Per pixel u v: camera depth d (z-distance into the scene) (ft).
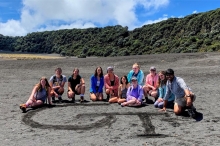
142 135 18.72
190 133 18.85
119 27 350.23
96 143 17.24
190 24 255.70
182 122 21.62
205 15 250.16
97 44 337.11
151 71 29.48
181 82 22.53
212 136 18.10
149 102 29.76
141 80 29.63
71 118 23.67
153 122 21.80
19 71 74.95
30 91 41.29
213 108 26.35
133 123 21.67
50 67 83.61
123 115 24.21
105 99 32.42
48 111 26.43
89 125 21.52
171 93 26.00
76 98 34.32
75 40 407.03
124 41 298.76
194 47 191.72
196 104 28.37
